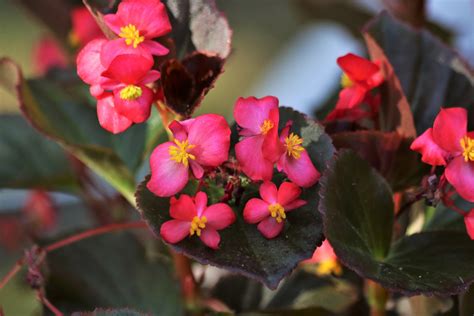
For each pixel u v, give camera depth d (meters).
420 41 0.51
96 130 0.55
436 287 0.45
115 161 0.50
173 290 0.51
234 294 0.53
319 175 0.45
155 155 0.45
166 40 0.46
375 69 0.48
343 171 0.46
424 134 0.46
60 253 0.52
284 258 0.44
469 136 0.45
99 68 0.46
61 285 0.51
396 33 0.52
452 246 0.47
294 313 0.51
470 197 0.45
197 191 0.45
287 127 0.45
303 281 0.53
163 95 0.46
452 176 0.45
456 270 0.46
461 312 0.49
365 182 0.47
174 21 0.47
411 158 0.49
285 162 0.45
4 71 0.50
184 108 0.46
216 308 0.51
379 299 0.49
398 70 0.51
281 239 0.45
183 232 0.44
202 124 0.45
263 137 0.45
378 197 0.47
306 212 0.45
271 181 0.46
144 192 0.45
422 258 0.47
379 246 0.47
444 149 0.45
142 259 0.52
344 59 0.48
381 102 0.49
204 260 0.44
